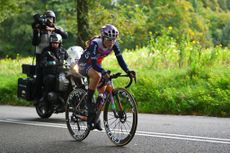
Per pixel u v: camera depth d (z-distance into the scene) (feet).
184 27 111.96
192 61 51.24
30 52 145.79
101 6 66.18
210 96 40.11
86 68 25.36
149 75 48.24
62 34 37.96
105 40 24.30
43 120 35.68
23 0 85.20
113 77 24.57
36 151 23.22
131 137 23.54
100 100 25.17
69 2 75.00
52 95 34.96
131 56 65.51
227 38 119.55
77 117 26.20
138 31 106.63
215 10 133.59
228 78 42.29
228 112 37.83
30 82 37.81
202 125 31.40
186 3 113.50
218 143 24.26
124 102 24.04
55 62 35.42
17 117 37.76
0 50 144.25
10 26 144.77
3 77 61.98
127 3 75.97
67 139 26.66
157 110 40.93
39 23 37.52
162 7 110.63
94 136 27.45
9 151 23.29
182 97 40.75
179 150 22.65
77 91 26.61
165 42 59.36
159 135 27.09
